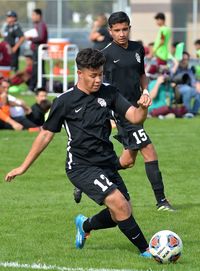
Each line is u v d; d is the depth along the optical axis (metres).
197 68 48.41
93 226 13.56
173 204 18.00
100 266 12.44
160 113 36.59
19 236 14.84
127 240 14.52
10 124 31.44
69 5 70.25
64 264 12.59
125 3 66.62
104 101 12.85
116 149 26.92
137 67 17.75
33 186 20.19
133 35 65.62
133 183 20.62
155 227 15.59
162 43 41.81
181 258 13.05
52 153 25.91
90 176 12.72
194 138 29.75
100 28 41.06
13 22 47.94
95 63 12.38
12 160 24.36
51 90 46.25
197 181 20.98
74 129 12.87
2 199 18.52
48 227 15.62
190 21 64.19
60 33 68.50
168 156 25.22
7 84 31.50
